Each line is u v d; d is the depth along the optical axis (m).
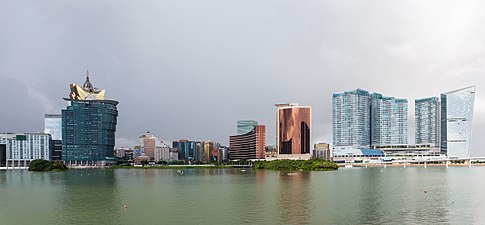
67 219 136.88
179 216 139.00
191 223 127.31
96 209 156.25
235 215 139.00
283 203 164.00
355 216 133.88
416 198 175.62
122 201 178.62
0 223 132.25
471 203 159.25
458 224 120.81
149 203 170.88
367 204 158.62
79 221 133.50
